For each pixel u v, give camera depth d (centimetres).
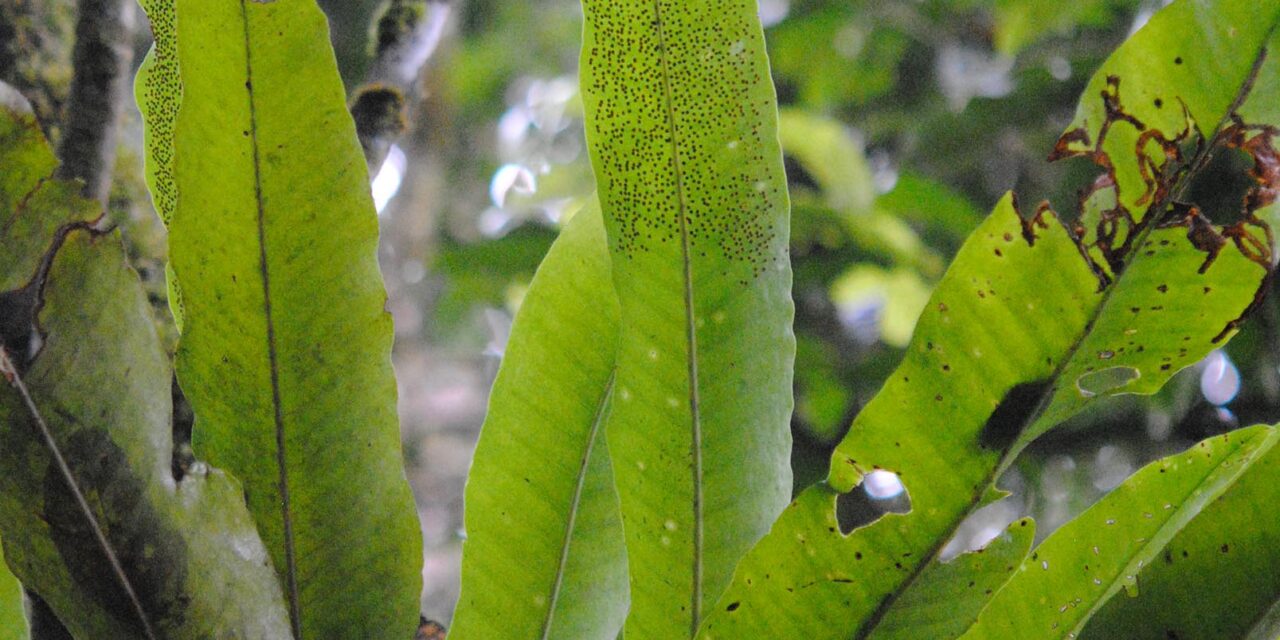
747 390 74
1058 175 213
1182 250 67
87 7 77
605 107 73
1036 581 71
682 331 73
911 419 70
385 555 73
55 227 66
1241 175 112
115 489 66
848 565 71
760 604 71
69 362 65
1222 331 68
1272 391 168
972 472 70
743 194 73
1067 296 68
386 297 71
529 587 78
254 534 69
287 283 70
